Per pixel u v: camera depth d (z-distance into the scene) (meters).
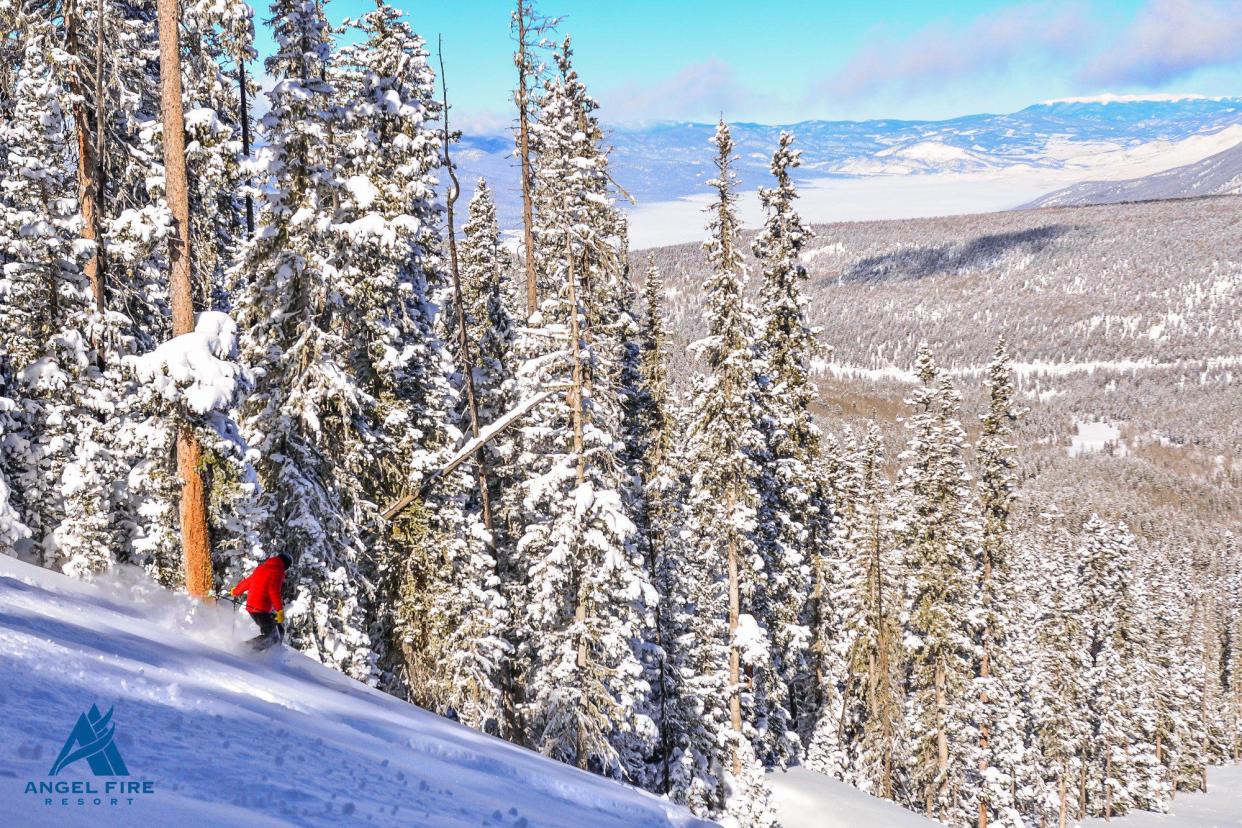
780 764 37.91
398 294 23.16
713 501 30.89
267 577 11.48
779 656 35.88
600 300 28.30
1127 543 65.38
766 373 33.44
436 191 26.00
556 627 26.42
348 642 20.23
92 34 19.11
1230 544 171.00
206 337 14.78
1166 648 82.06
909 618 41.06
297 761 5.88
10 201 20.66
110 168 20.08
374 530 22.84
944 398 39.19
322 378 20.00
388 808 5.52
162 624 10.94
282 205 19.78
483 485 27.30
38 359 20.12
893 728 44.75
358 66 25.00
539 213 28.36
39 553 20.97
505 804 7.76
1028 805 54.28
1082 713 62.09
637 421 33.75
